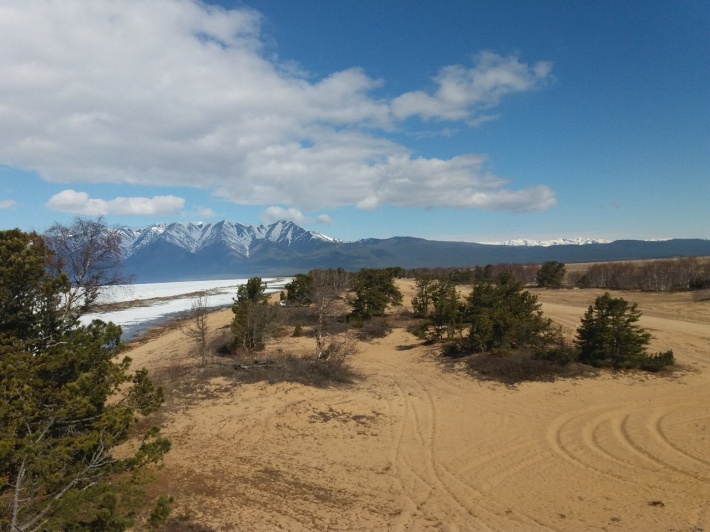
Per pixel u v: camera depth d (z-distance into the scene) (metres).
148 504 10.30
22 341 8.87
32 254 9.56
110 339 10.11
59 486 6.85
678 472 12.33
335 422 16.58
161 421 16.06
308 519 10.27
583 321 22.66
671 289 54.31
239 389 19.34
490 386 20.47
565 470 12.86
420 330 29.11
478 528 10.08
